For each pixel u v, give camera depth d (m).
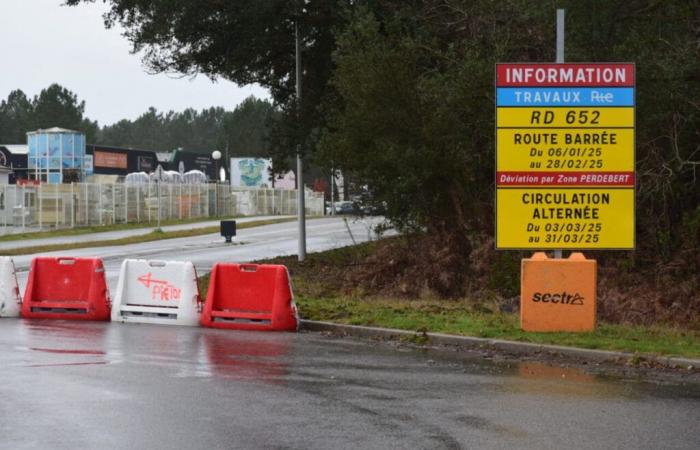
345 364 18.64
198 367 17.95
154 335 23.08
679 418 13.75
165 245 69.25
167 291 25.75
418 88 33.94
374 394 15.34
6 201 86.94
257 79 46.81
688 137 33.41
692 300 32.41
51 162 132.75
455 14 37.38
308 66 45.06
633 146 22.78
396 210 36.81
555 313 22.27
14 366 17.70
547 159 22.84
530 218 22.89
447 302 31.27
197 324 25.47
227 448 11.62
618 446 12.03
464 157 34.19
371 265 40.16
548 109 22.78
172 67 43.38
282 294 24.67
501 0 33.53
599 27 32.47
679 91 31.05
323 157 36.75
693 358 18.66
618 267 35.66
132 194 102.94
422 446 11.85
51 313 26.70
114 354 19.52
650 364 18.66
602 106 22.75
